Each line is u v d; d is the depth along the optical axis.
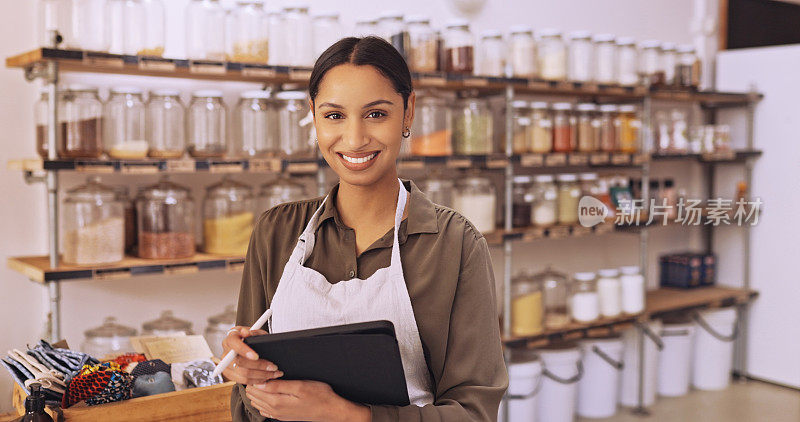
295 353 1.15
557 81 3.68
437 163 3.29
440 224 1.31
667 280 4.81
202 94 2.85
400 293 1.28
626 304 4.03
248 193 2.97
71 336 2.95
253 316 1.41
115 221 2.66
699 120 4.95
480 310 1.29
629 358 4.20
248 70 2.84
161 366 2.03
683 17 4.85
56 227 2.56
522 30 3.64
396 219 1.30
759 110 4.63
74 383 1.80
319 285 1.31
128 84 3.03
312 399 1.18
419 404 1.31
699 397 4.39
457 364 1.28
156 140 2.77
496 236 3.51
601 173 4.10
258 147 2.96
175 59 2.69
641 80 4.10
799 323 4.48
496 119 4.01
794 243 4.48
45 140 2.59
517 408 3.60
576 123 3.92
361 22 3.34
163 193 2.77
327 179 3.54
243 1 2.90
